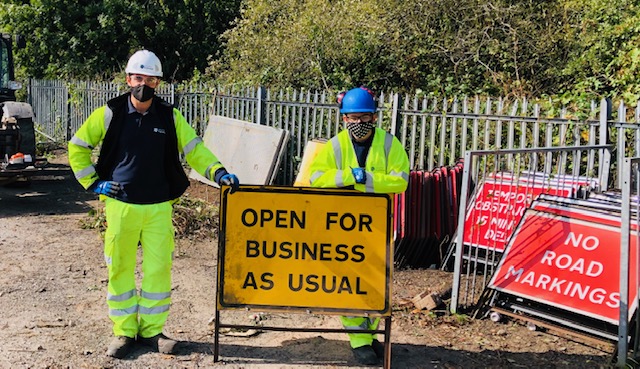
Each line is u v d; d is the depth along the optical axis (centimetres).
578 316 462
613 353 424
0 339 448
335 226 405
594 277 444
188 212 776
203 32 2025
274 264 408
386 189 400
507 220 601
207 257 668
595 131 615
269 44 1264
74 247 687
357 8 1180
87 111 1605
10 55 1181
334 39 1166
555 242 473
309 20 1181
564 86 1066
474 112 684
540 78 1095
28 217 825
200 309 519
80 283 572
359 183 395
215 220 778
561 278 459
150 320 432
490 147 689
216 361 419
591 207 470
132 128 412
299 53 1195
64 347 438
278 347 448
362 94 400
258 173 920
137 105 413
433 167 732
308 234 407
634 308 421
